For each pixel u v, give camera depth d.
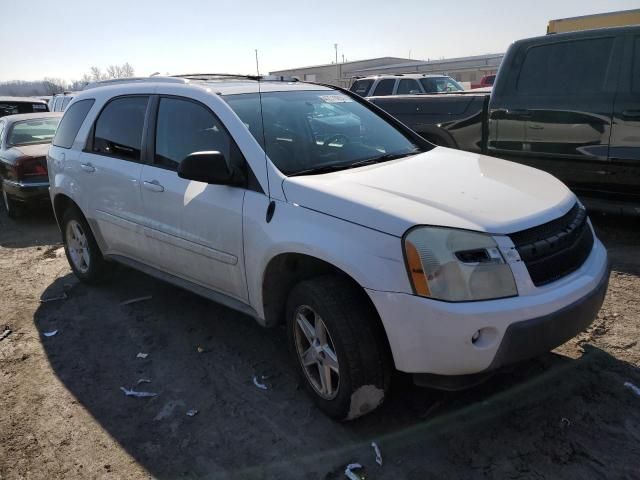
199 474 2.68
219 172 3.22
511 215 2.65
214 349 3.90
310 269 3.12
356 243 2.65
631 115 5.16
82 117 4.96
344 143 3.72
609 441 2.68
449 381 2.57
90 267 5.09
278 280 3.21
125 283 5.31
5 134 8.78
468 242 2.48
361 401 2.76
